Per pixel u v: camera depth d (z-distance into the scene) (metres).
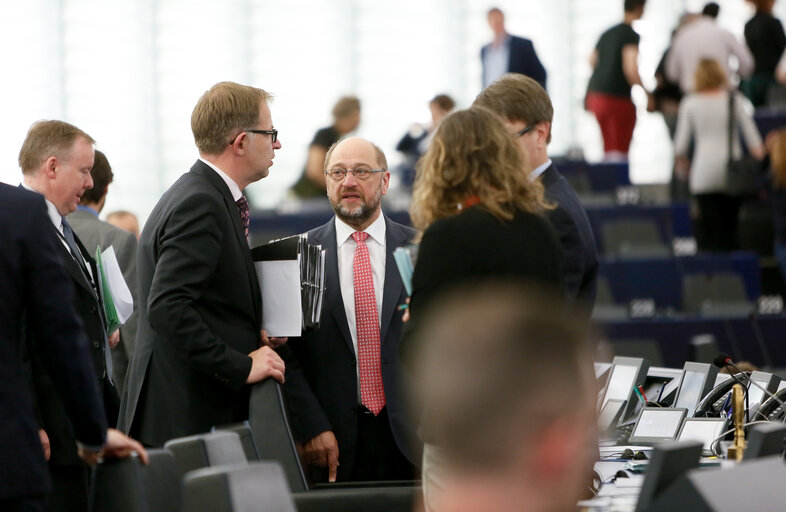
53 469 5.94
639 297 14.16
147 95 18.42
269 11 19.20
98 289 6.41
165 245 5.66
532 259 4.20
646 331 12.89
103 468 3.79
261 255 6.02
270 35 19.17
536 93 5.14
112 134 18.23
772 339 12.92
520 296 1.69
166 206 5.82
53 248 4.32
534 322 1.63
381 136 19.44
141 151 18.31
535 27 20.52
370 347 6.47
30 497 4.14
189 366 5.76
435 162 4.38
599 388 7.17
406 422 6.27
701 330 12.90
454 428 1.59
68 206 6.31
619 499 4.38
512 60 16.86
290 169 18.56
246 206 6.08
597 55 17.55
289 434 5.63
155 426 5.79
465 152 4.33
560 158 17.22
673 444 3.19
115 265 6.39
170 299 5.56
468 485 1.59
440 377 1.62
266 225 14.51
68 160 6.24
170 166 18.42
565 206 5.03
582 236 5.04
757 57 18.47
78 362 4.20
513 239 4.19
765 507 2.75
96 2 18.38
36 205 4.32
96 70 18.27
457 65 19.92
